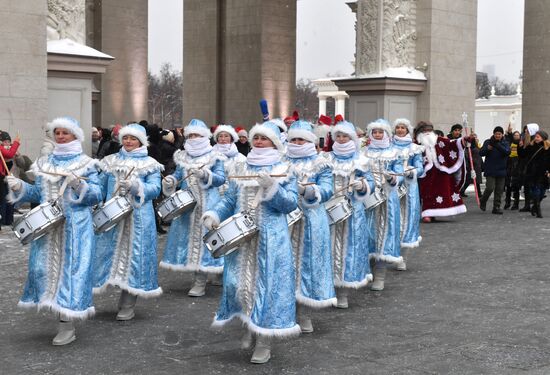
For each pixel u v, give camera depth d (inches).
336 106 1845.5
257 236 259.8
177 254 378.0
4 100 588.4
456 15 882.1
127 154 328.5
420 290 388.8
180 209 368.8
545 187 704.4
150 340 289.4
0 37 585.0
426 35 860.6
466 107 900.0
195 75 1155.3
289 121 506.6
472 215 723.4
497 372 252.4
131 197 319.0
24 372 248.7
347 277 343.0
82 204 281.4
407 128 443.8
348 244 344.8
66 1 631.8
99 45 1021.2
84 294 277.7
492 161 730.8
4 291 367.6
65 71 620.1
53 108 620.1
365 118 860.6
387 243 391.5
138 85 1055.0
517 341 290.7
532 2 1069.1
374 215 396.2
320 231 293.9
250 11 1080.8
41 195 285.6
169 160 561.0
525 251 510.6
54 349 275.9
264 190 257.0
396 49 856.3
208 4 1131.9
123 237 319.6
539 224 656.4
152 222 322.7
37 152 604.4
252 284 258.1
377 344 286.7
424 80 859.4
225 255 262.4
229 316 263.7
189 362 261.4
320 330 308.7
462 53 891.4
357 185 333.1
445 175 652.7
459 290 387.5
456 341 290.7
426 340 292.4
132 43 1045.2
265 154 266.7
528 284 401.4
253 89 1082.7
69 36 634.8
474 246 532.1
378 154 421.7
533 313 337.1
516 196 767.7
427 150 642.8
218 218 262.2
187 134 389.4
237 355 270.5
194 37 1153.4
